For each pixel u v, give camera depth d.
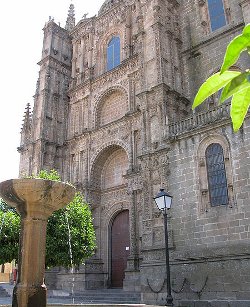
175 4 33.41
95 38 40.47
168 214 23.09
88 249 22.33
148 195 25.05
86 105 37.75
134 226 28.81
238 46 2.05
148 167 25.62
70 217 21.91
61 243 20.86
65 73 42.69
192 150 23.17
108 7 41.19
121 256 31.25
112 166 34.69
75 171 35.81
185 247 21.66
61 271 32.59
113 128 33.66
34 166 37.44
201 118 23.55
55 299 27.27
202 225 21.28
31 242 11.52
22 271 11.25
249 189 19.83
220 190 21.34
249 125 20.72
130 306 13.01
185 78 30.75
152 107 27.70
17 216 20.75
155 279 22.44
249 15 25.55
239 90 2.19
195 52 30.84
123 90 34.22
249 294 18.17
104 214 33.53
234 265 19.14
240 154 20.70
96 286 30.73
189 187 22.61
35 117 40.00
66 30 44.72
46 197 11.60
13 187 11.30
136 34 34.69
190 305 19.81
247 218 19.50
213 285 19.61
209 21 31.34
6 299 28.22
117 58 37.53
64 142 38.41
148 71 29.55
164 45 30.03
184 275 21.00
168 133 25.06
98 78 37.09
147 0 32.09
